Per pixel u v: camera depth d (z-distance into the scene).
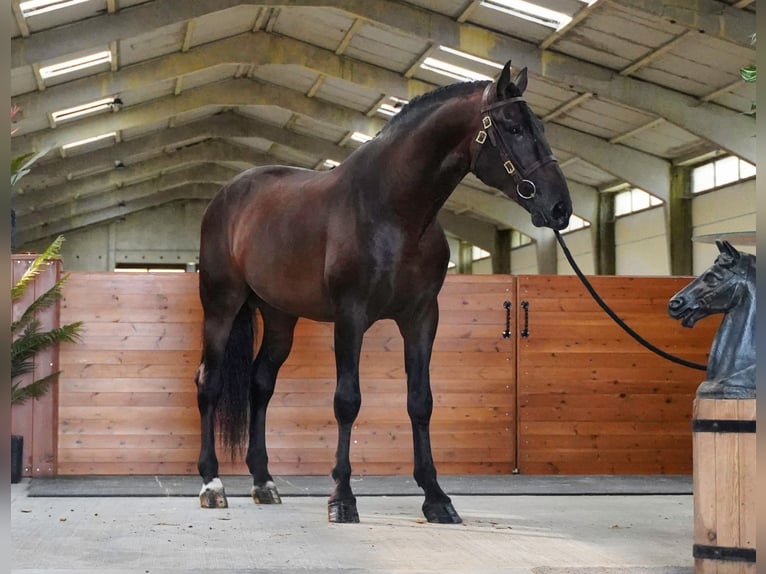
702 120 15.30
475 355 6.71
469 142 4.13
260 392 5.35
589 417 6.76
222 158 27.50
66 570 3.38
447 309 6.71
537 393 6.73
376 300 4.29
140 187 30.12
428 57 16.34
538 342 6.75
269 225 4.79
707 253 18.42
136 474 6.51
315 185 4.66
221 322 5.26
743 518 3.11
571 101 16.75
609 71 15.07
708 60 13.62
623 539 4.12
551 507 5.14
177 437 6.55
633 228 21.44
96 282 6.54
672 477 6.58
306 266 4.55
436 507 4.52
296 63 17.58
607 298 6.80
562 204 3.96
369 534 4.18
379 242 4.23
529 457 6.72
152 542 3.98
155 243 33.75
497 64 15.30
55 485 5.90
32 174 23.16
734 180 17.34
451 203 27.45
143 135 23.81
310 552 3.75
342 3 14.54
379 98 19.45
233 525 4.43
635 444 6.77
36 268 6.16
